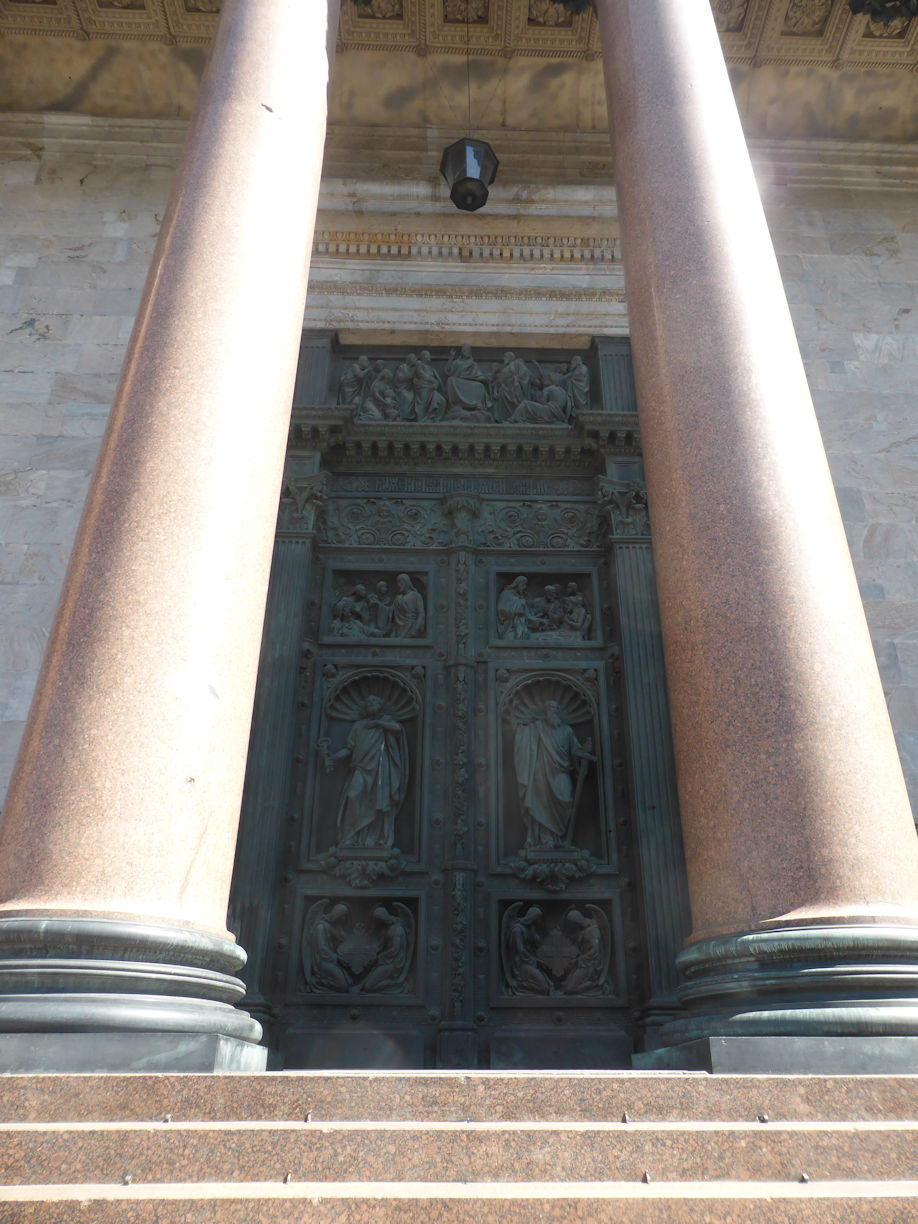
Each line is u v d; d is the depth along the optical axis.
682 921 9.82
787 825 4.62
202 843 4.64
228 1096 3.60
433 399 13.29
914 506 12.12
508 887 10.39
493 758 11.02
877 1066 4.02
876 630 11.30
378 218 14.25
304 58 7.63
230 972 4.77
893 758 4.95
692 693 5.27
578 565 12.38
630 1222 2.89
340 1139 3.26
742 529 5.47
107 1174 3.15
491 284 13.98
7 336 12.87
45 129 14.82
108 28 14.04
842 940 4.25
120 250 13.82
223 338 5.89
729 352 6.09
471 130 14.99
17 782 4.65
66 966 4.08
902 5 13.63
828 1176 3.27
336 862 10.31
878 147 15.16
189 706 4.81
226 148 6.75
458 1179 3.18
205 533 5.26
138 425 5.55
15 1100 3.57
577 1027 9.70
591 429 12.64
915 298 13.85
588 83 14.59
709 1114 3.61
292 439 12.66
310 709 11.21
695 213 6.73
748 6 13.89
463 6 13.65
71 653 4.86
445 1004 9.69
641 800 10.45
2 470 11.79
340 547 12.28
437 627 11.86
